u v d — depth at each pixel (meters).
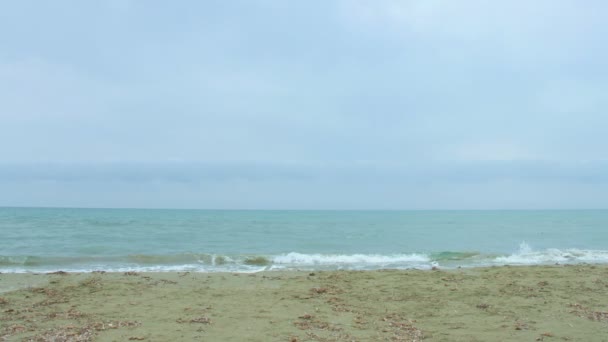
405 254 20.14
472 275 12.92
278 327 7.16
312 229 40.84
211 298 9.51
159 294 9.90
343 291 10.45
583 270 13.98
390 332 6.93
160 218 61.12
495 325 7.38
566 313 8.24
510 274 13.09
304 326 7.23
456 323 7.52
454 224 53.44
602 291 10.42
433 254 20.05
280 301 9.27
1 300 9.07
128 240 26.95
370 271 13.90
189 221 53.34
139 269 15.28
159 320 7.54
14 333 6.69
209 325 7.24
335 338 6.56
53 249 21.61
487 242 28.41
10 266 15.77
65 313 8.02
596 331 7.02
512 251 23.11
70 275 12.62
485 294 10.07
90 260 17.36
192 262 17.52
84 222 46.16
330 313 8.22
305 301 9.29
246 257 18.28
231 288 10.75
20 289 10.36
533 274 13.09
